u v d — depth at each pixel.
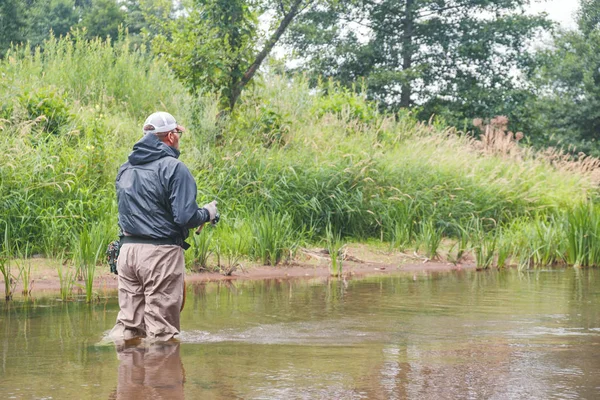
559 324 6.06
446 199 14.66
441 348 5.01
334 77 33.56
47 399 3.62
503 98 32.00
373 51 32.81
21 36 37.03
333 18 32.97
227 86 14.84
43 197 10.81
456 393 3.78
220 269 10.25
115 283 8.83
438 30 33.22
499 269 11.45
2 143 11.41
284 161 13.73
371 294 8.06
